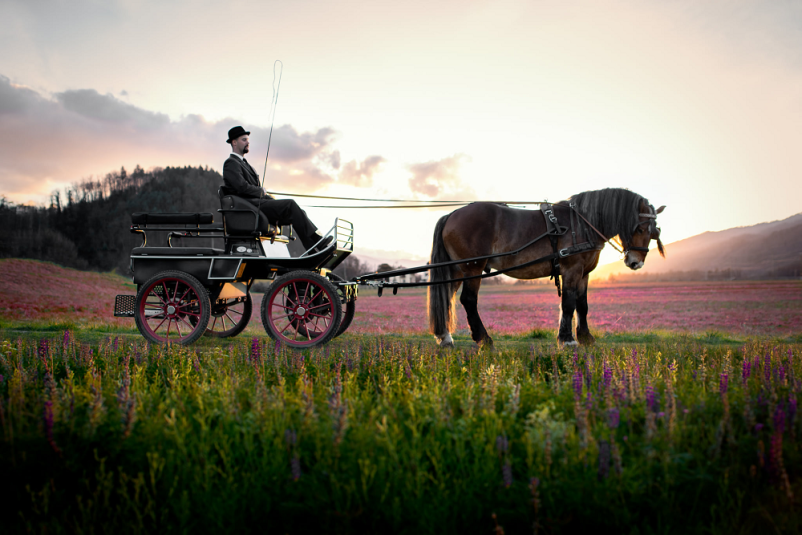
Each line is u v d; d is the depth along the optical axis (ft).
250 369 13.65
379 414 8.75
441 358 15.76
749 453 7.39
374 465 6.73
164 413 8.66
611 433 7.54
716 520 6.58
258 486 6.68
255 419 8.21
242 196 20.95
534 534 6.03
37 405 8.68
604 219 22.27
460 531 6.43
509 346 23.39
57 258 386.73
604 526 6.39
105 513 6.64
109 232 438.81
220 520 6.33
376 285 22.99
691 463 7.28
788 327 77.87
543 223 22.47
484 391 9.55
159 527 6.54
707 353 17.21
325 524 6.34
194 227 20.99
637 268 23.07
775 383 10.94
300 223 20.56
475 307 22.89
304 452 7.32
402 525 6.36
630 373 11.12
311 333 23.17
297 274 19.84
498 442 7.20
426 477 6.84
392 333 32.99
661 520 6.46
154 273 20.35
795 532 6.19
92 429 7.63
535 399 9.73
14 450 7.30
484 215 22.49
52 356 15.08
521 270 22.61
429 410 8.82
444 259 23.30
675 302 155.22
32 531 6.34
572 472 6.72
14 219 434.71
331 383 11.18
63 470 7.20
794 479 6.94
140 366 13.74
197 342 21.43
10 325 30.60
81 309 89.56
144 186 525.75
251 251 20.67
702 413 8.80
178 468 7.04
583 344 23.27
